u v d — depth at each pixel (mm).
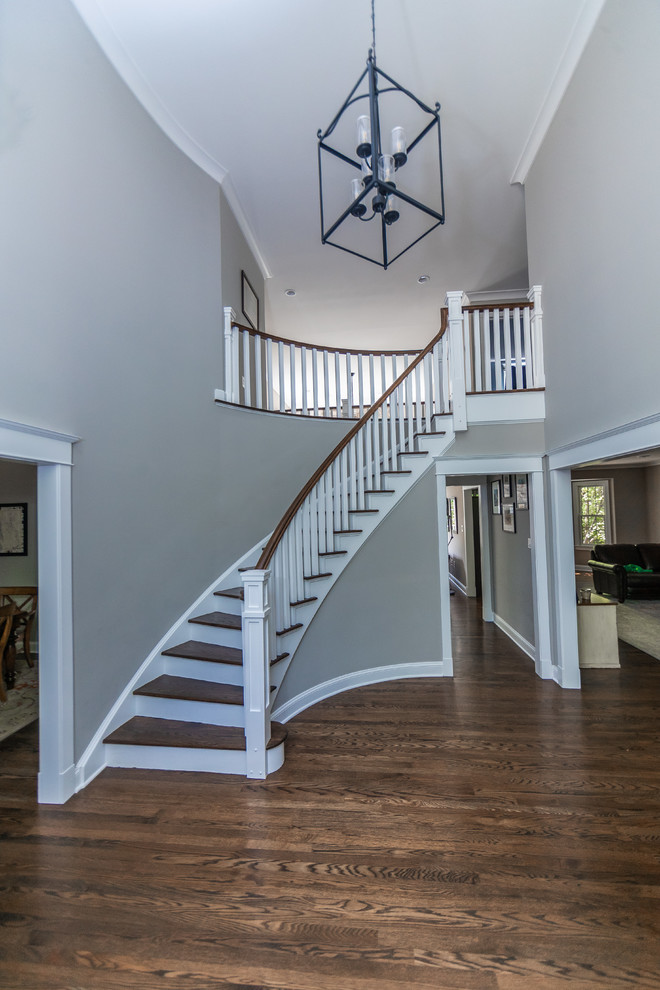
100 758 2682
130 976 1466
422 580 4293
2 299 2072
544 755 2801
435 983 1428
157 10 2691
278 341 4480
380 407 4238
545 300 3922
